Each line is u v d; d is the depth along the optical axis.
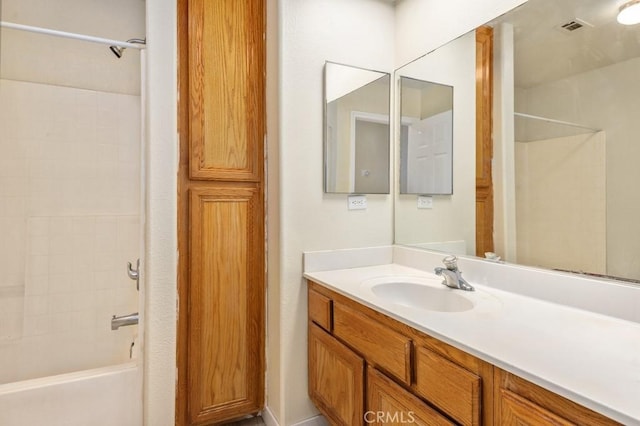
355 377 1.29
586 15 1.11
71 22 2.07
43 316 2.05
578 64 1.13
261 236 1.82
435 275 1.60
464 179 1.54
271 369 1.77
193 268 1.66
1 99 1.97
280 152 1.62
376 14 1.88
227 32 1.74
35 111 2.04
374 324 1.20
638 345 0.82
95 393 1.52
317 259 1.70
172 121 1.61
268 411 1.78
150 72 1.56
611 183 1.05
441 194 1.66
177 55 1.64
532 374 0.69
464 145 1.55
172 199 1.61
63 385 1.47
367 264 1.83
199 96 1.68
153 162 1.57
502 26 1.37
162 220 1.59
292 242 1.65
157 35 1.58
